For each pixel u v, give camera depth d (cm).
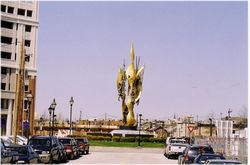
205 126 12356
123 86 10300
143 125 17875
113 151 6044
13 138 4534
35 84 10369
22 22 10394
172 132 15588
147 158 4494
